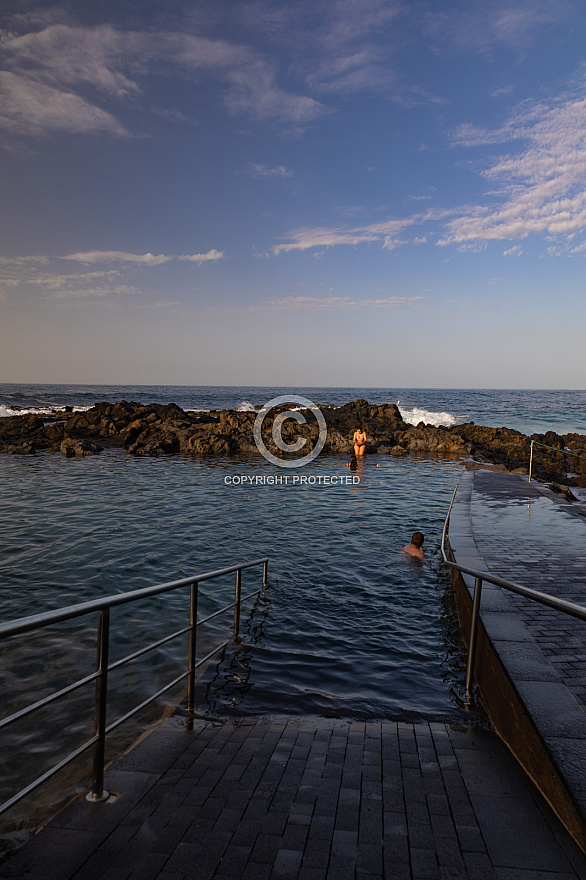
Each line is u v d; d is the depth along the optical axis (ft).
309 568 27.45
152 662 16.92
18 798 7.36
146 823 8.20
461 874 7.03
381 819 8.27
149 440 91.40
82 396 289.12
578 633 14.43
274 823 8.18
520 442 101.50
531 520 32.27
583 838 7.41
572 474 73.26
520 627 14.62
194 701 14.06
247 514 40.40
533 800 8.86
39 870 7.13
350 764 10.16
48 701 7.70
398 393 527.40
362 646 18.44
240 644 18.51
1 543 31.48
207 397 325.01
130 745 12.03
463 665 16.99
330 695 14.80
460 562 22.68
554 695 10.52
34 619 6.86
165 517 39.06
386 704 14.24
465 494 42.75
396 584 25.20
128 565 27.53
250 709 13.87
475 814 8.43
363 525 37.14
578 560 23.09
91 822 8.23
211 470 66.54
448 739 11.43
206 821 8.23
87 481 56.49
